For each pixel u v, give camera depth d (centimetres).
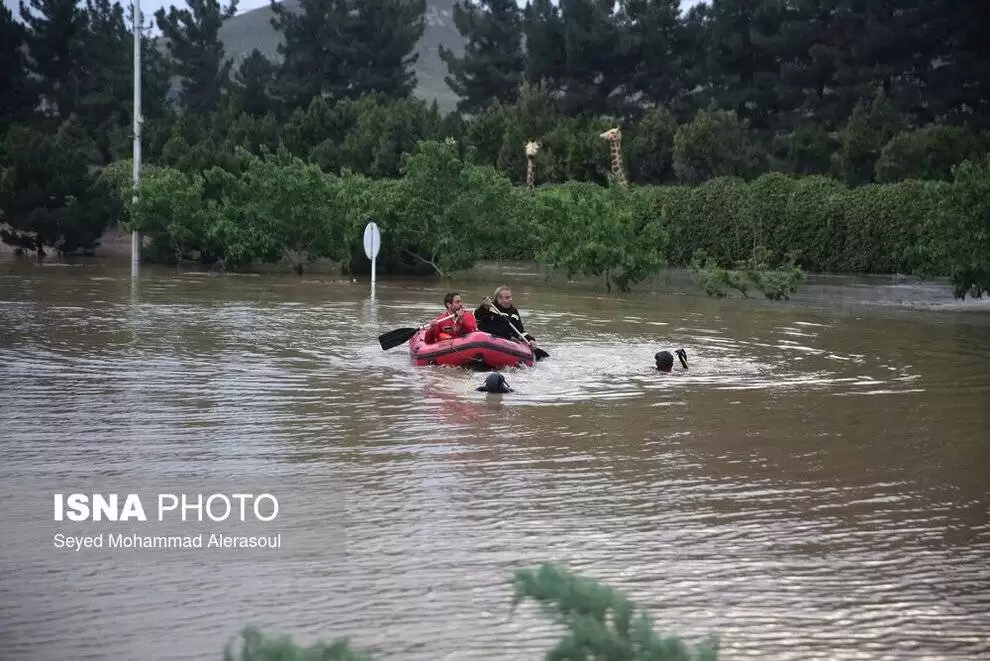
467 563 679
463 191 3544
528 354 1511
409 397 1258
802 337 1958
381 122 6300
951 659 557
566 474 907
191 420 1098
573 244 3216
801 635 582
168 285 2969
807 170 5762
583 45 8006
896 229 3884
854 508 823
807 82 7250
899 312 2517
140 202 3788
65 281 3028
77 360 1491
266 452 963
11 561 673
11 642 558
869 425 1140
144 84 7700
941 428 1127
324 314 2214
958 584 661
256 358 1546
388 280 3444
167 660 539
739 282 2966
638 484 880
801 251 4066
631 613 344
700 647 348
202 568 665
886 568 688
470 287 3173
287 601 615
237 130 6450
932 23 6906
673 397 1294
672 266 4472
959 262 2636
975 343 1888
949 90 6794
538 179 5978
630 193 3494
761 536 748
